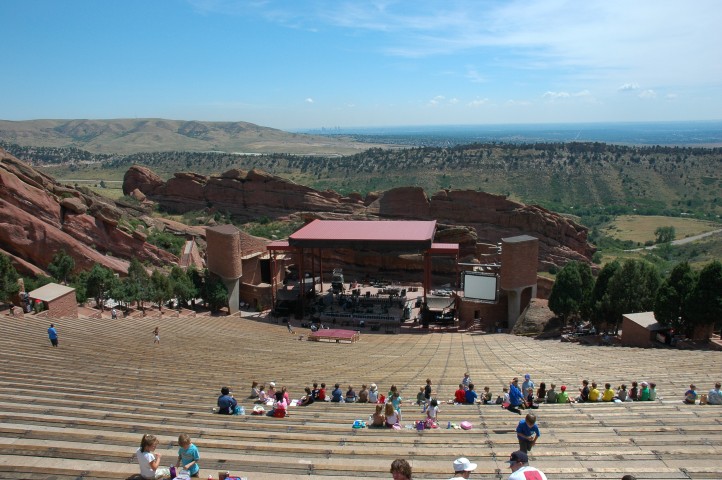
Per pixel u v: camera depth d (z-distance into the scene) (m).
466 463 10.41
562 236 87.88
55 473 11.91
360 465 13.50
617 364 32.66
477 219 89.94
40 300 41.00
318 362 35.06
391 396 20.20
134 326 41.97
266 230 93.81
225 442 14.84
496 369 32.72
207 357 32.84
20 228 54.88
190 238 83.44
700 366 30.78
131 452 13.12
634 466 13.94
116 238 65.75
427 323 57.47
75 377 23.05
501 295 58.53
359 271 80.44
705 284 40.25
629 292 46.97
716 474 13.02
